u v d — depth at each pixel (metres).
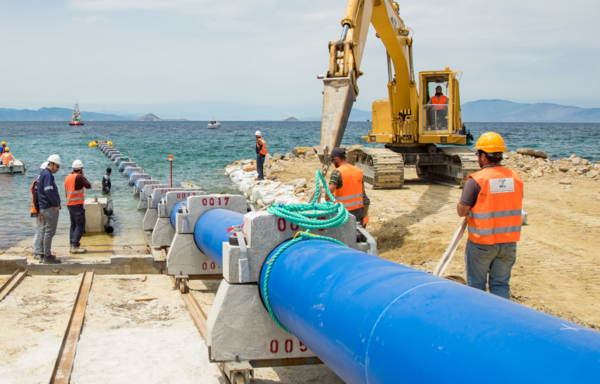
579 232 9.14
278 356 3.67
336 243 3.57
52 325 4.93
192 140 57.03
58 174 22.48
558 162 19.69
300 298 2.93
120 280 7.02
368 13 9.75
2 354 4.18
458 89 15.23
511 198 4.52
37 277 6.88
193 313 5.42
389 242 8.92
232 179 19.98
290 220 3.57
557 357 1.57
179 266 6.31
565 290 6.27
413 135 15.41
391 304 2.25
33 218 12.23
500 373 1.63
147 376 4.02
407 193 13.61
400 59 13.87
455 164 14.92
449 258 4.81
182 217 6.25
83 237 10.27
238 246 3.54
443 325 1.95
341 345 2.45
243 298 3.57
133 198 15.42
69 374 3.88
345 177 6.30
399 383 1.98
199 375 4.07
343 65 8.27
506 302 2.06
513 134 83.06
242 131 100.00
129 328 5.06
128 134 80.00
